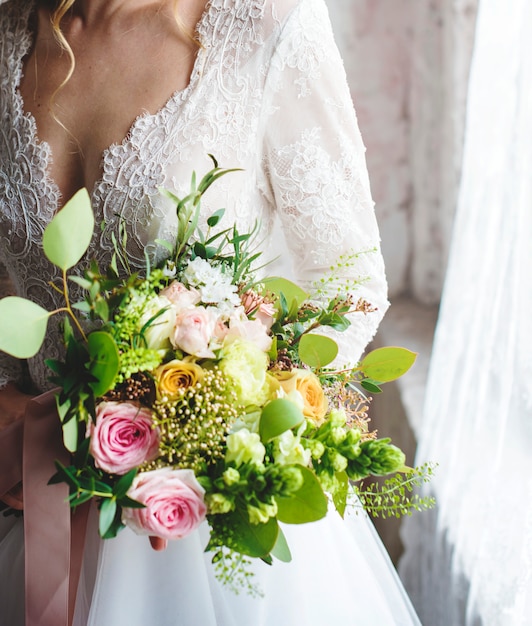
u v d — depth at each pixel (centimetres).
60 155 125
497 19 131
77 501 84
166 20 123
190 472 85
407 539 189
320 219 121
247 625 105
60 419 95
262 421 87
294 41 117
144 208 116
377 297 127
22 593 126
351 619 114
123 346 89
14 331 85
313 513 86
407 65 264
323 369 107
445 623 156
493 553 124
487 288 136
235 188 120
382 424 252
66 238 86
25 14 135
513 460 125
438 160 254
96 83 124
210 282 98
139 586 105
